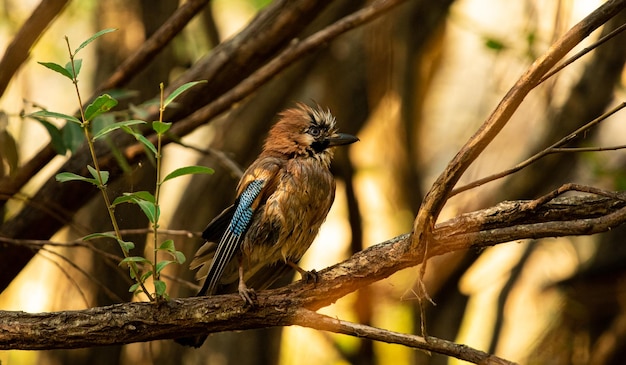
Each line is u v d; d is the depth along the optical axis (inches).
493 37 497.7
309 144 378.6
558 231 261.6
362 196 603.2
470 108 681.6
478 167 546.9
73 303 474.3
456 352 257.0
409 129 554.9
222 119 565.3
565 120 510.3
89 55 626.2
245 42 382.3
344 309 550.9
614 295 569.6
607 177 516.7
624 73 541.3
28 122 602.5
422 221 268.2
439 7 553.9
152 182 442.3
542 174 519.2
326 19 490.6
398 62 544.4
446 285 526.9
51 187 385.7
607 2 244.2
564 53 245.3
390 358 546.0
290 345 626.2
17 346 273.9
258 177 354.0
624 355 552.7
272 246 357.4
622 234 576.7
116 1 486.6
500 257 671.8
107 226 464.1
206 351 512.7
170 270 499.2
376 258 287.1
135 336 277.9
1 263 387.5
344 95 532.1
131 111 390.3
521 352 617.0
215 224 350.0
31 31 350.3
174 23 372.2
